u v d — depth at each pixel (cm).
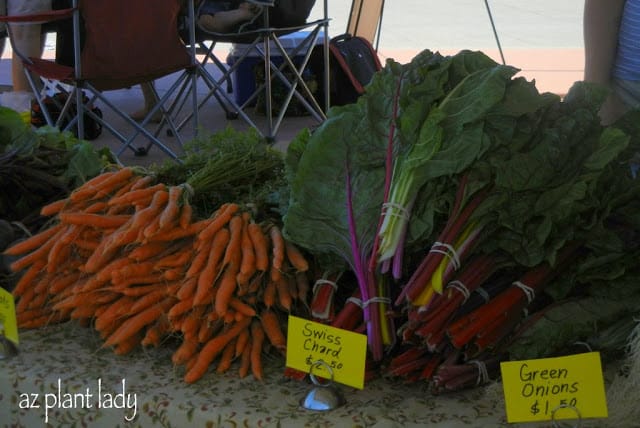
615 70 212
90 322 159
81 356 150
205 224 152
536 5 1445
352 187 139
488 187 135
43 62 402
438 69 143
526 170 132
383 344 136
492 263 135
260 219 161
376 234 136
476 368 131
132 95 660
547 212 133
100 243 155
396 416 127
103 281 148
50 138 208
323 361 132
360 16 620
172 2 384
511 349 132
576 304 136
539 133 138
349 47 578
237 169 174
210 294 143
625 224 145
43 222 182
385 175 139
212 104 643
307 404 130
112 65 378
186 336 141
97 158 194
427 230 134
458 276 134
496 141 135
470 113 134
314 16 1245
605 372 136
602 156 137
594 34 211
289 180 151
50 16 363
